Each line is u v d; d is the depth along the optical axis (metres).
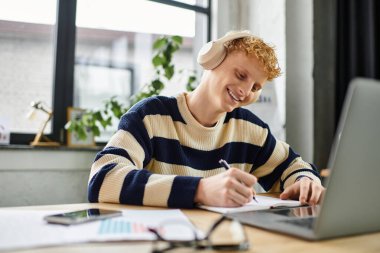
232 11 2.34
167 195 0.75
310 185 0.93
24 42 2.00
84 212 0.63
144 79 2.45
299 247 0.46
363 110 0.46
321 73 2.04
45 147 1.77
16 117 1.95
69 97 2.00
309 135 2.00
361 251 0.45
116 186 0.80
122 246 0.44
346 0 2.23
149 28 2.35
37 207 0.73
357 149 0.47
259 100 2.00
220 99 1.13
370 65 2.19
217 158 1.24
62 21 2.00
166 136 1.16
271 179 1.29
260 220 0.60
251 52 1.07
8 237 0.46
